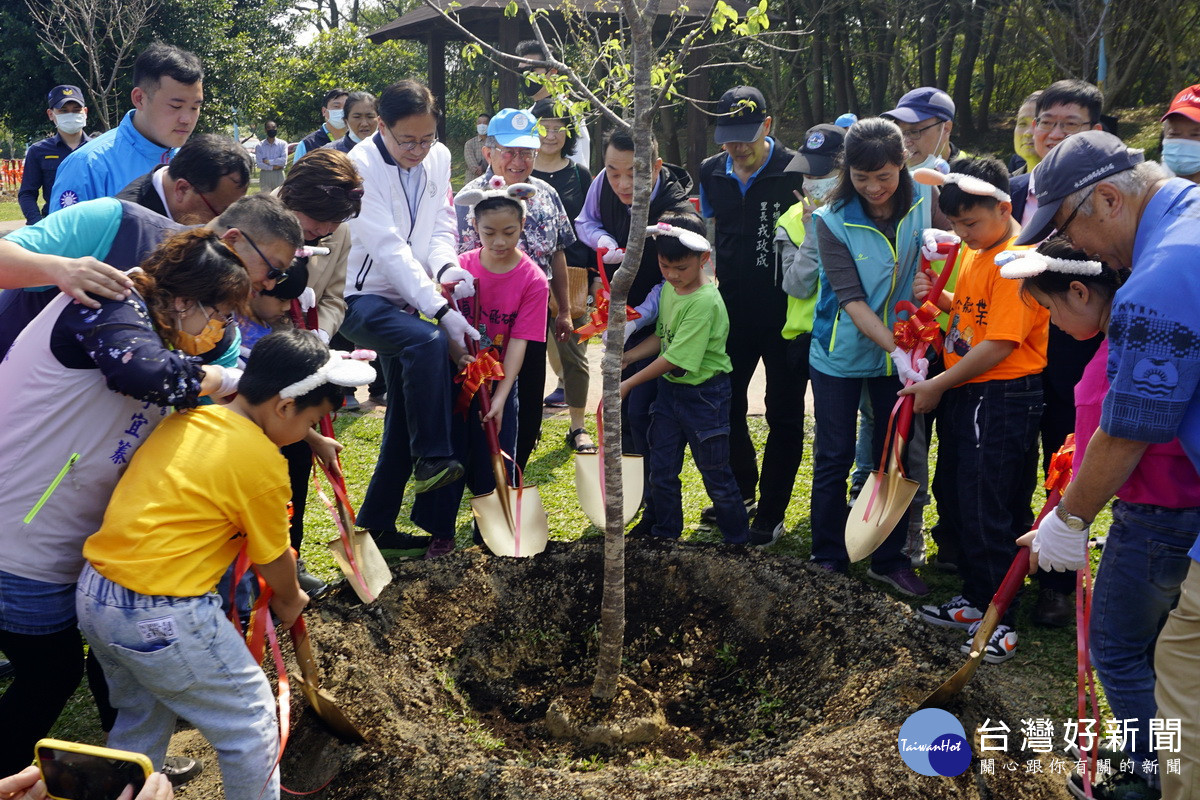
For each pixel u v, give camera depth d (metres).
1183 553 2.75
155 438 2.65
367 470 6.05
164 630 2.50
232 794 2.69
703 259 4.27
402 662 3.65
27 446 2.61
